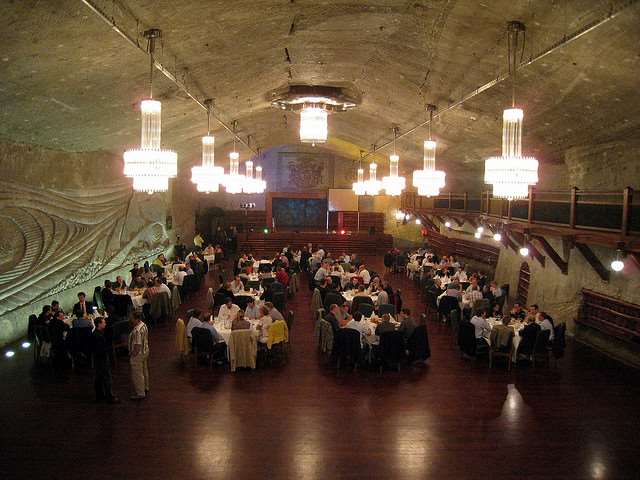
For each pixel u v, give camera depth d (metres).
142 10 6.96
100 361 9.26
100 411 8.95
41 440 7.91
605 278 12.30
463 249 24.41
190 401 9.44
